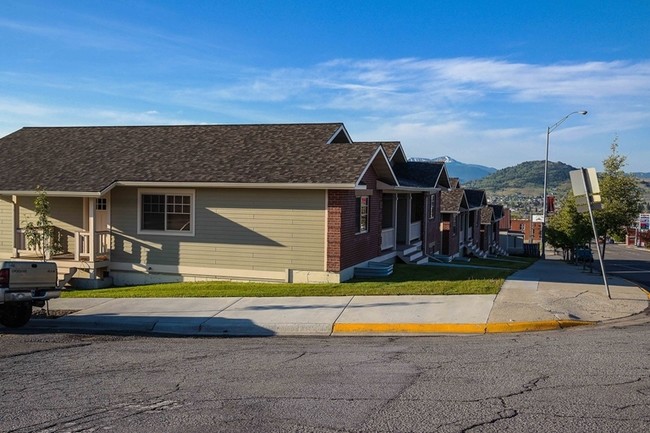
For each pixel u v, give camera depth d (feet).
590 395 20.89
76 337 34.65
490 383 22.61
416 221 88.28
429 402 20.36
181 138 67.62
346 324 36.29
